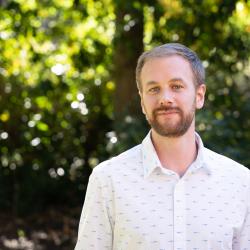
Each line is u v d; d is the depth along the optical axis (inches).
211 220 85.3
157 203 85.4
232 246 88.0
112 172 87.5
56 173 288.0
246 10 231.5
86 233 87.9
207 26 219.1
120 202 85.9
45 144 283.6
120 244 86.0
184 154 88.4
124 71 240.5
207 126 197.9
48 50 267.4
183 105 85.6
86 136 292.4
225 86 231.0
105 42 259.9
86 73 275.3
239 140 208.8
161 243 84.1
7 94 272.2
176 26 211.8
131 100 237.6
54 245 244.8
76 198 295.3
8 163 280.1
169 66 85.8
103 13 254.1
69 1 258.7
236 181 88.0
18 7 240.2
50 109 277.4
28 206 279.6
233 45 228.8
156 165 85.7
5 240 247.8
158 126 85.9
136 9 217.8
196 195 86.0
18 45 259.3
